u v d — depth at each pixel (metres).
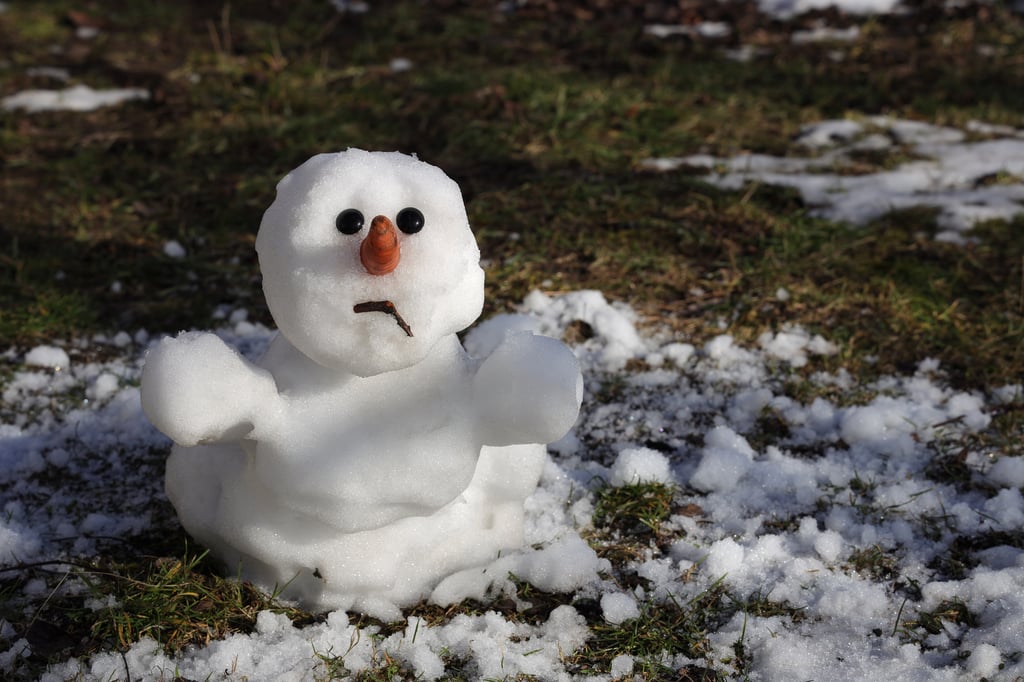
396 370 1.47
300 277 1.42
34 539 1.68
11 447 1.84
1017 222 2.46
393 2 4.39
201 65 3.53
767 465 1.81
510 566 1.63
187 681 1.51
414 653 1.54
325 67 3.50
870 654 1.57
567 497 1.76
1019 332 2.07
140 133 2.99
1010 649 1.56
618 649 1.56
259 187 2.62
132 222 2.47
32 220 2.47
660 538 1.71
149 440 1.86
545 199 2.55
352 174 1.43
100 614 1.57
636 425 1.91
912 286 2.21
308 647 1.54
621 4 4.43
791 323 2.11
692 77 3.49
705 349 2.05
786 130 3.08
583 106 3.14
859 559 1.68
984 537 1.72
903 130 3.10
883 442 1.86
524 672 1.54
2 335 2.06
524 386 1.48
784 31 4.08
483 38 3.96
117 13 4.18
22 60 3.61
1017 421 1.91
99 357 2.03
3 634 1.57
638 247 2.35
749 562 1.67
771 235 2.40
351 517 1.49
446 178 1.46
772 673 1.54
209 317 2.12
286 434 1.48
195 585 1.59
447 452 1.49
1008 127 3.14
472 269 1.45
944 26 4.05
